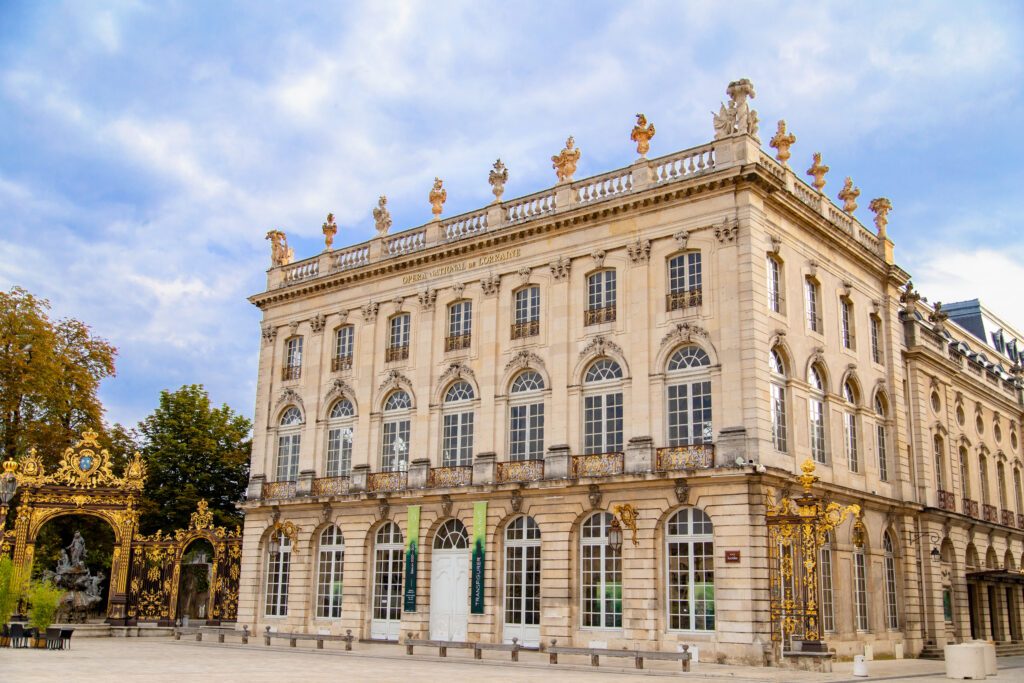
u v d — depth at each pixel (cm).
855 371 3672
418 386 3925
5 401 4753
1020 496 5316
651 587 3072
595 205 3488
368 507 3934
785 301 3294
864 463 3622
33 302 4966
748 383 3041
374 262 4184
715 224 3222
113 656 2806
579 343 3478
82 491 3916
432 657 3083
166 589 4050
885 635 3528
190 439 5450
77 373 5088
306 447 4281
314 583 4091
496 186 3884
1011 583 4666
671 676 2459
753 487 2941
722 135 3272
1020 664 3534
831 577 3281
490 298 3769
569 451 3384
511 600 3450
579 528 3331
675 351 3266
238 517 5425
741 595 2873
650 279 3350
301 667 2514
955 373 4572
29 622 3484
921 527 3959
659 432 3206
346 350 4303
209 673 2248
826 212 3703
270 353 4569
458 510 3644
